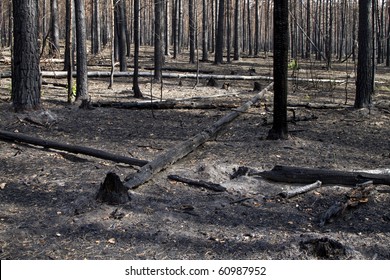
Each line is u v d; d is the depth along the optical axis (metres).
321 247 4.56
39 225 5.15
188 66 27.19
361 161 7.85
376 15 18.64
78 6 12.79
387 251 4.67
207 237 4.93
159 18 18.47
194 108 12.73
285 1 8.33
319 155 8.09
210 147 8.48
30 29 10.48
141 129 10.19
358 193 5.69
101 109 12.14
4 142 8.47
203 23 31.81
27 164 7.32
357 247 4.74
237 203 5.82
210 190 6.25
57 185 6.38
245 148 8.38
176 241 4.83
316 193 6.12
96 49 32.56
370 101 12.66
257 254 4.55
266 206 5.76
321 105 12.91
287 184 6.43
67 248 4.64
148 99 14.23
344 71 26.09
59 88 15.75
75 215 5.39
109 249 4.63
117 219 5.30
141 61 29.69
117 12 20.64
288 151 8.19
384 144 9.22
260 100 14.13
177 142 9.10
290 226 5.24
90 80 18.77
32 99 10.62
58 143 7.84
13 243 4.73
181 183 6.47
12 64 11.29
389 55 34.06
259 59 37.28
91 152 7.46
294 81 19.34
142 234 4.96
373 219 5.45
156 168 6.66
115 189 5.69
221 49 29.62
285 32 8.55
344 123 11.12
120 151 8.31
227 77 19.98
